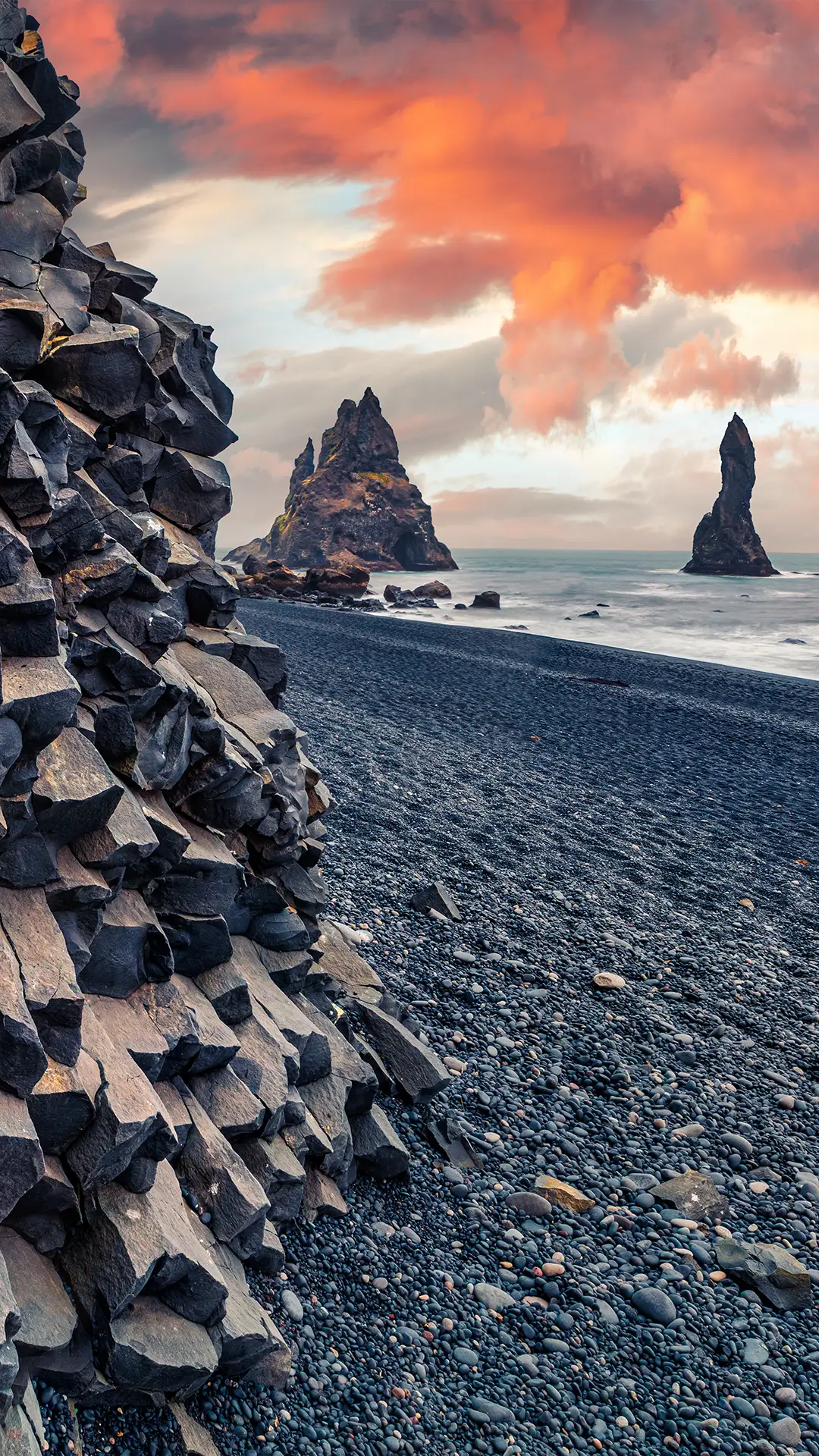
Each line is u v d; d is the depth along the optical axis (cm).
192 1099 591
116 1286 454
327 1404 546
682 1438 595
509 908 1376
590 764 2333
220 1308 496
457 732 2511
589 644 5091
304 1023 712
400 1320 633
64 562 597
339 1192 713
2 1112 425
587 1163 873
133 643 625
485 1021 1069
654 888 1532
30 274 661
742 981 1248
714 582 12531
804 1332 707
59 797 517
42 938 494
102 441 714
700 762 2466
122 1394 460
